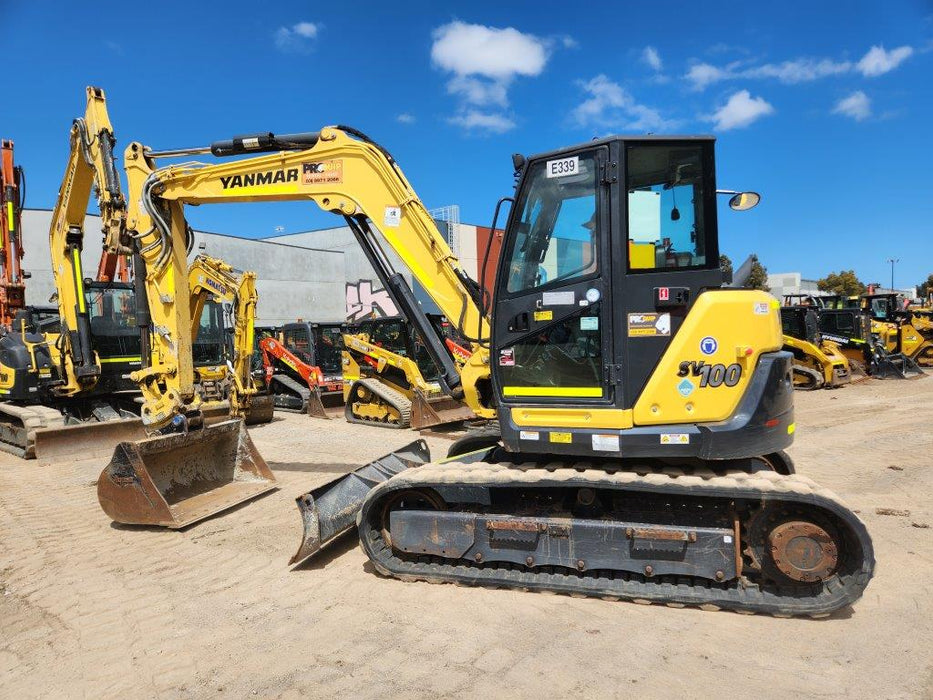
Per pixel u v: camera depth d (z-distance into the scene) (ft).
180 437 18.80
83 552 15.62
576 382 12.34
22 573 14.32
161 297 19.94
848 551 10.99
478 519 12.74
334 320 100.22
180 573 14.16
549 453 12.66
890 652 10.05
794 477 11.53
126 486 17.20
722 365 11.58
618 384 11.84
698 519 11.69
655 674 9.48
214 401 35.55
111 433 28.53
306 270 95.71
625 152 11.80
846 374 49.93
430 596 12.53
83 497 20.93
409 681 9.45
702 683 9.23
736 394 11.58
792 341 49.83
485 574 12.81
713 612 11.50
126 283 31.96
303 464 25.46
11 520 18.39
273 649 10.61
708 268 11.85
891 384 50.70
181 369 19.93
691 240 11.91
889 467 22.91
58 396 30.19
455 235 104.32
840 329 57.52
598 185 11.87
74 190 26.58
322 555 15.10
